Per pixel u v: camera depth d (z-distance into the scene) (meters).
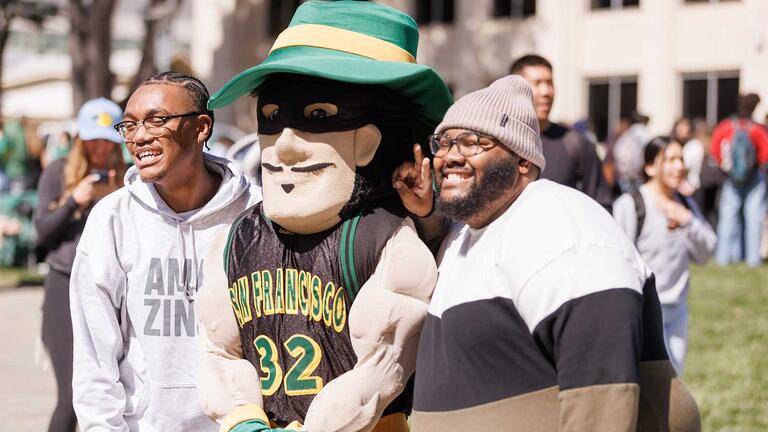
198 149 3.92
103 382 3.89
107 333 3.90
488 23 29.94
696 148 17.48
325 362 3.21
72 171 5.91
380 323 3.11
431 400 2.91
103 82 25.98
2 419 7.68
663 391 2.85
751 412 7.45
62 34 46.06
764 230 17.11
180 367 3.91
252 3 34.28
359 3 3.36
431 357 2.96
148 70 26.20
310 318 3.21
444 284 3.03
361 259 3.18
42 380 9.09
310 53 3.26
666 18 27.14
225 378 3.28
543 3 28.98
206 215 3.94
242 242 3.34
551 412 2.74
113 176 5.80
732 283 14.09
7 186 16.92
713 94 26.81
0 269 16.81
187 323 3.92
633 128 17.72
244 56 34.44
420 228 3.35
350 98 3.20
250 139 9.55
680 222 6.28
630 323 2.63
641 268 2.84
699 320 11.32
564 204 2.83
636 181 16.55
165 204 3.93
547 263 2.71
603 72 28.25
